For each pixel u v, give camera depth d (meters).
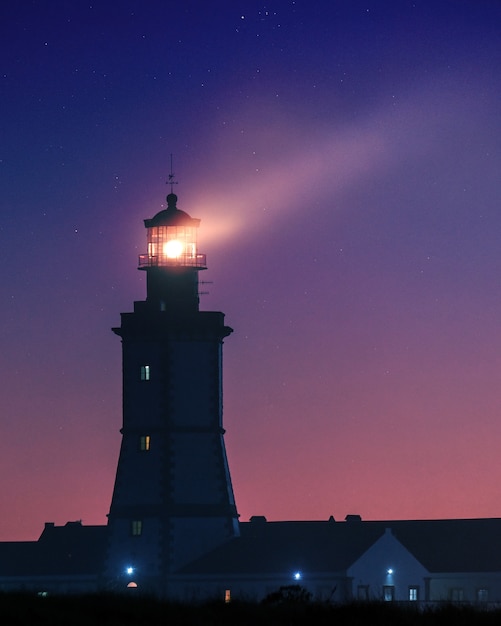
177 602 129.62
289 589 144.12
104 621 119.56
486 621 119.94
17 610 120.62
